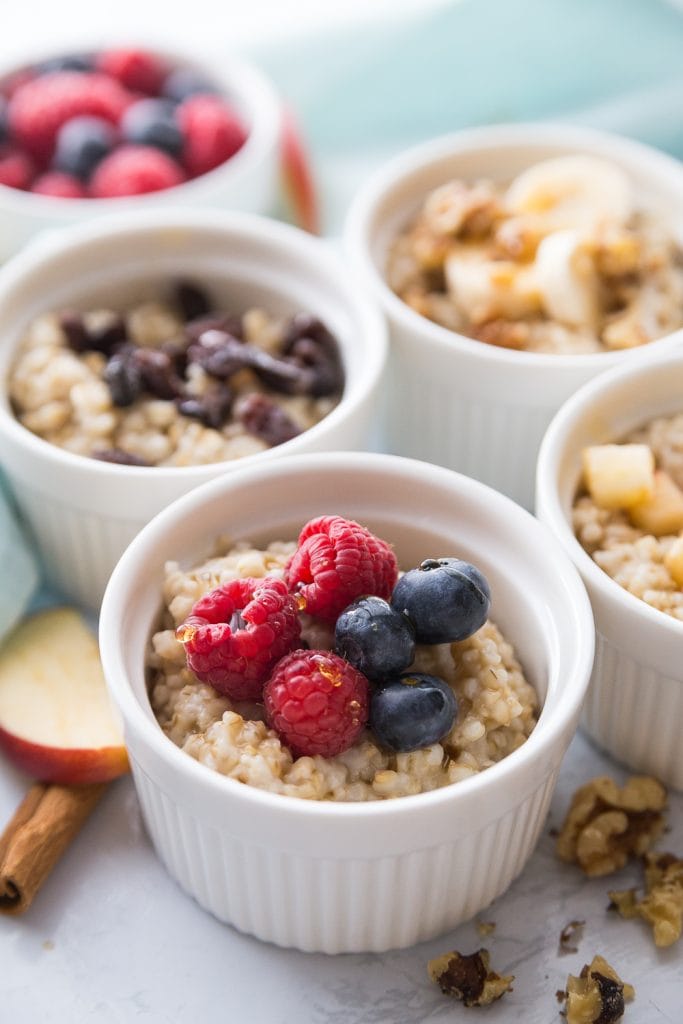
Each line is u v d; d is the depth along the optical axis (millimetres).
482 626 442
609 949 438
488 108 643
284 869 416
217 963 435
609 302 529
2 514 492
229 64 617
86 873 450
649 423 491
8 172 586
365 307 511
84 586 507
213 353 508
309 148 640
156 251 534
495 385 509
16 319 516
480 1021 426
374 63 635
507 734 435
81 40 626
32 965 434
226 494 455
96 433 496
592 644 428
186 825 423
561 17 626
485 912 445
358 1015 427
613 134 633
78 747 457
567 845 453
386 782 418
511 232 531
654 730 460
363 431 495
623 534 468
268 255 531
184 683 435
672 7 624
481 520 457
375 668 423
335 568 433
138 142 589
